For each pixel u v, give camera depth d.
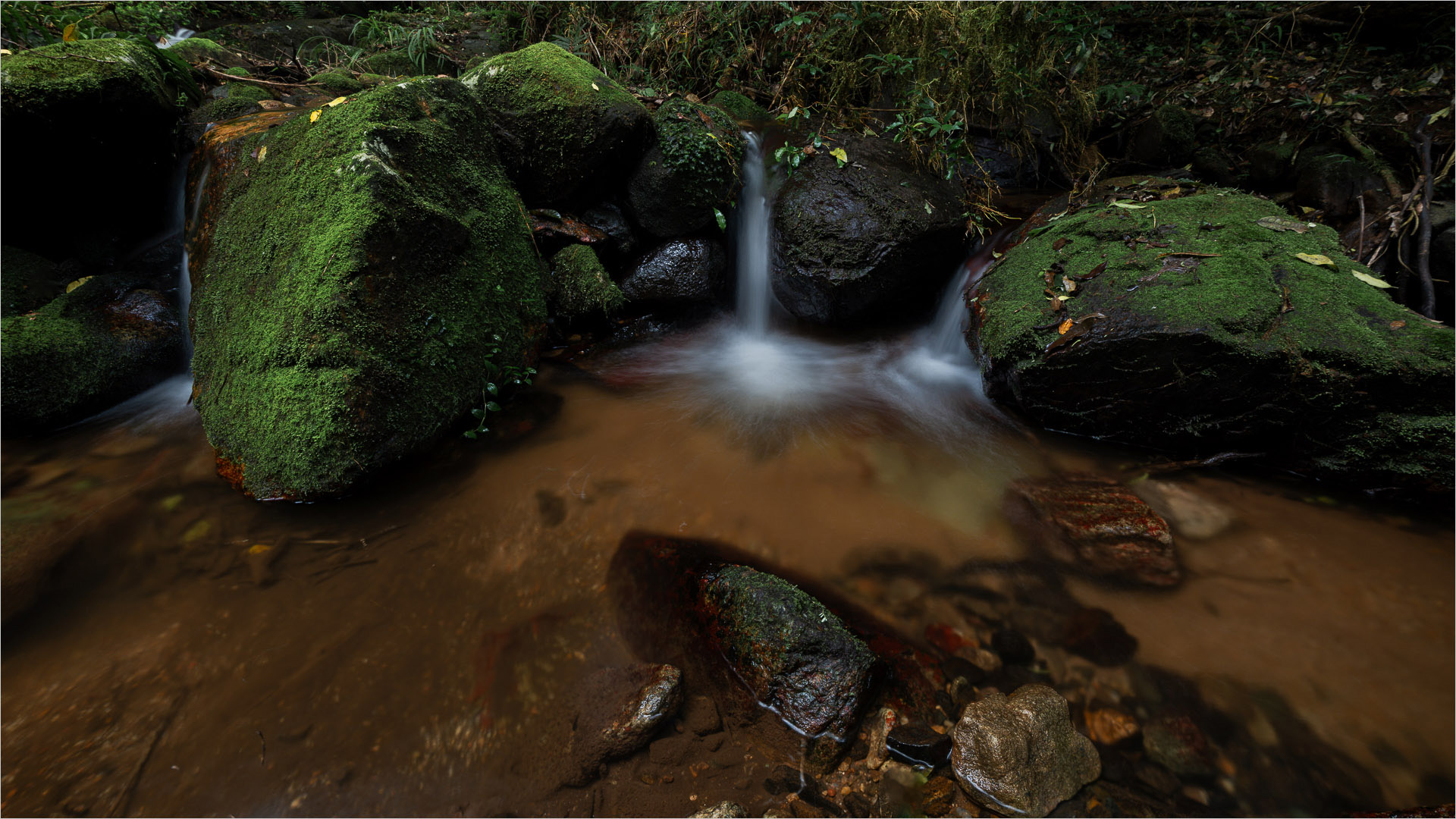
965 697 2.36
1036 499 3.35
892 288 4.89
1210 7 7.66
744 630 2.41
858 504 3.36
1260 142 5.79
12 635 2.49
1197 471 3.54
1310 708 2.31
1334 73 6.20
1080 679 2.42
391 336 3.38
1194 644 2.56
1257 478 3.48
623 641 2.53
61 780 2.00
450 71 7.35
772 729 2.23
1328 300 3.35
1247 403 3.34
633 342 5.04
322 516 3.15
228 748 2.13
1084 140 5.99
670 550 2.95
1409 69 6.06
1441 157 4.70
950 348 4.95
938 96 5.54
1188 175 5.46
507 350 4.15
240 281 3.68
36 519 3.03
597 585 2.80
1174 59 7.27
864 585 2.83
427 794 2.03
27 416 3.68
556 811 2.00
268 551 2.94
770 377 4.72
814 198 4.91
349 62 7.05
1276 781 2.09
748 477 3.56
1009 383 4.00
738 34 6.44
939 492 3.45
